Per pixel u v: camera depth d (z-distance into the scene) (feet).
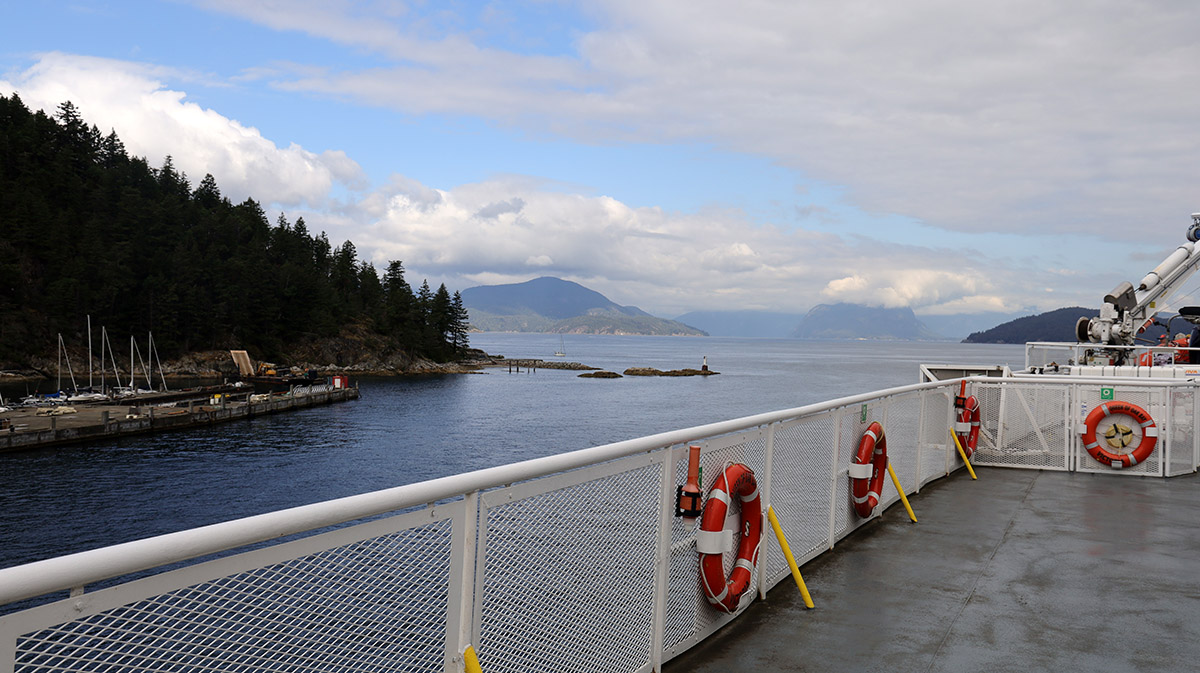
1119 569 20.59
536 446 192.34
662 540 13.67
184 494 135.44
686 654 14.70
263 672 6.74
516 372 562.25
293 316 547.90
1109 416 35.24
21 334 442.09
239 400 298.35
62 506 125.80
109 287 473.26
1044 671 14.14
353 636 7.50
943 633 15.93
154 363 476.95
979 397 37.86
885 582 19.25
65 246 490.90
